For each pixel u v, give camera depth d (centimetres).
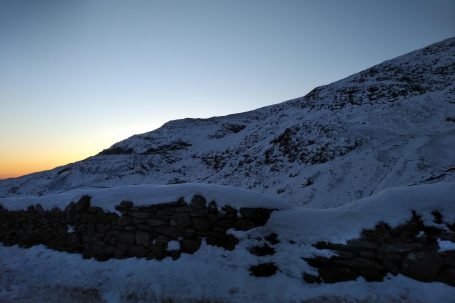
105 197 702
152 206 634
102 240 675
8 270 715
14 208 887
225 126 7169
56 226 768
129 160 5919
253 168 3612
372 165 2377
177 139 6700
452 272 401
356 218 492
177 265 568
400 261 437
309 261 504
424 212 445
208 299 493
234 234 566
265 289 494
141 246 623
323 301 448
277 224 566
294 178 2803
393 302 409
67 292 582
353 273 464
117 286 565
